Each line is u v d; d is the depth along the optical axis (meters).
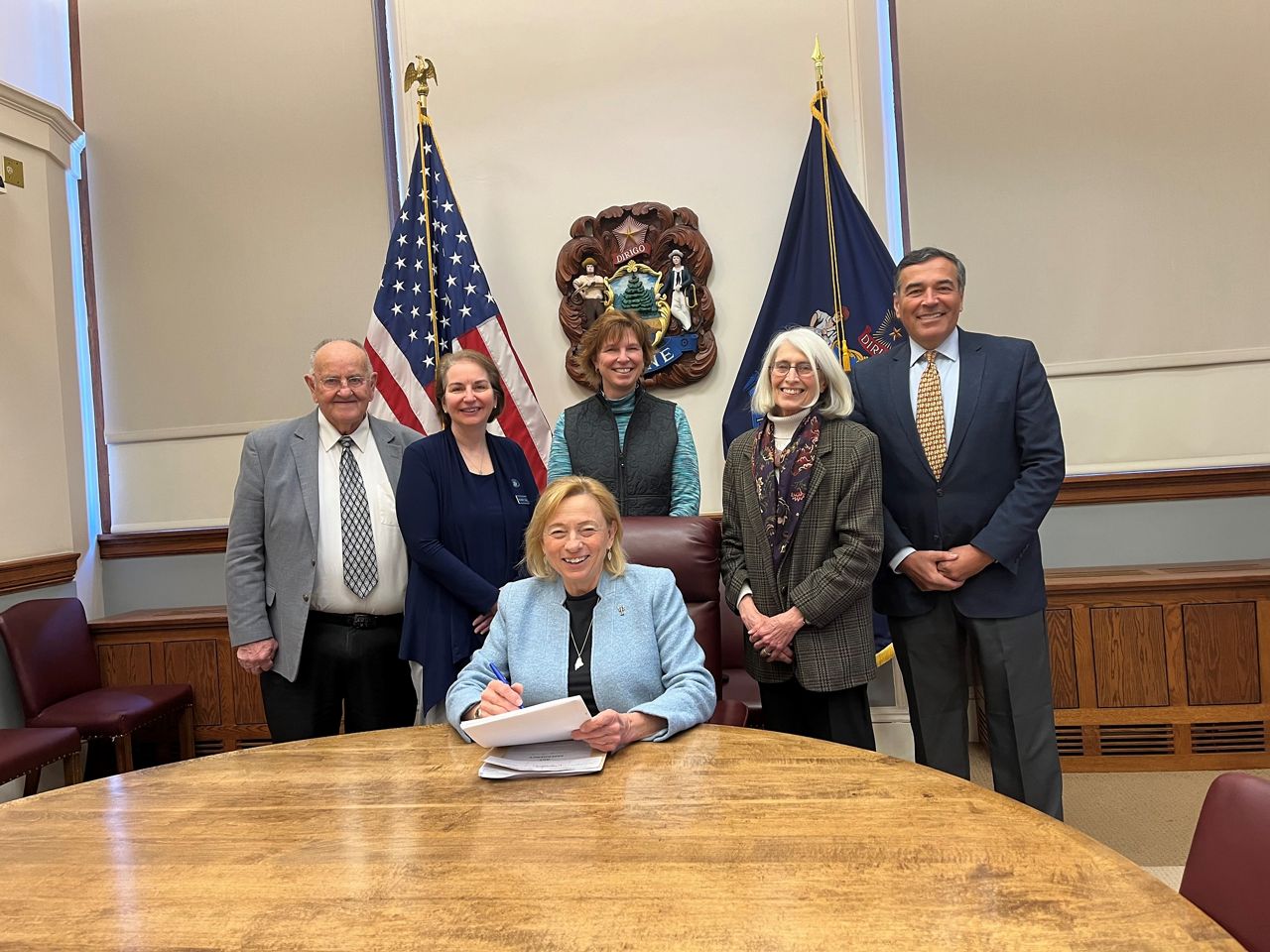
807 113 3.75
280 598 2.52
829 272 3.59
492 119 3.90
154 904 1.04
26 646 3.26
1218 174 3.53
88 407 4.11
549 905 0.99
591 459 2.81
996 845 1.10
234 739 3.60
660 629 1.80
